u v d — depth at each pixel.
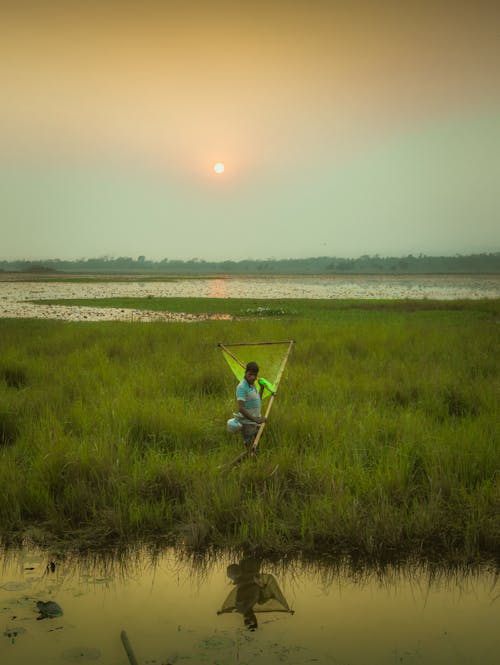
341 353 13.59
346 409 8.36
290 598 4.21
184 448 7.01
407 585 4.40
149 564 4.71
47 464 6.14
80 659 3.41
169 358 12.70
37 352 14.19
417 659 3.49
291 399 9.10
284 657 3.47
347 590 4.33
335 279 148.25
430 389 9.77
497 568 4.62
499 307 30.91
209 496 5.62
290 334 16.95
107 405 8.28
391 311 30.52
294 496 5.66
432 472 5.94
